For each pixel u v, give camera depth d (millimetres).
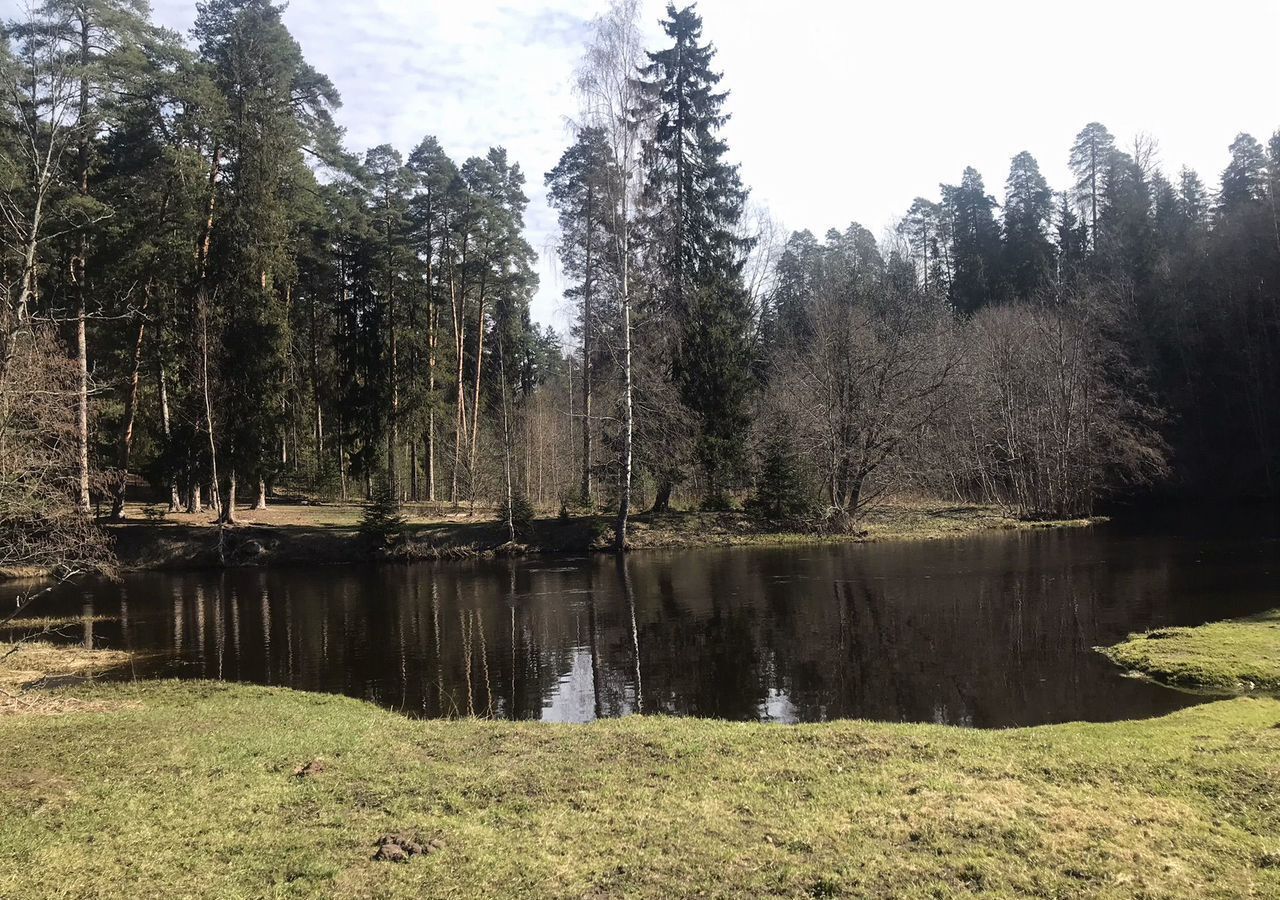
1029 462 37719
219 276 29688
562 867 5305
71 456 16719
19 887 5168
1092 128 54562
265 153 30000
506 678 12875
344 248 39969
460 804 6598
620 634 15633
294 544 29016
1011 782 6480
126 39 25328
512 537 29031
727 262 32531
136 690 11969
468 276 41188
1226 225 44938
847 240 62031
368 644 15711
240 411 29344
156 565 27750
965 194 62156
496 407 41406
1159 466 38219
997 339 38625
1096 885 4719
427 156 38469
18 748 8352
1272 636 12289
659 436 30453
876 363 31781
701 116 31734
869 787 6527
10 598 22391
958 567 21797
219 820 6309
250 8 31672
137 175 28953
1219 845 5156
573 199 33281
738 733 8469
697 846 5547
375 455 38469
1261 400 40969
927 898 4668
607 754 7891
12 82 19078
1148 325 43688
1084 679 11203
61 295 28062
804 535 29734
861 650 13516
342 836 5949
